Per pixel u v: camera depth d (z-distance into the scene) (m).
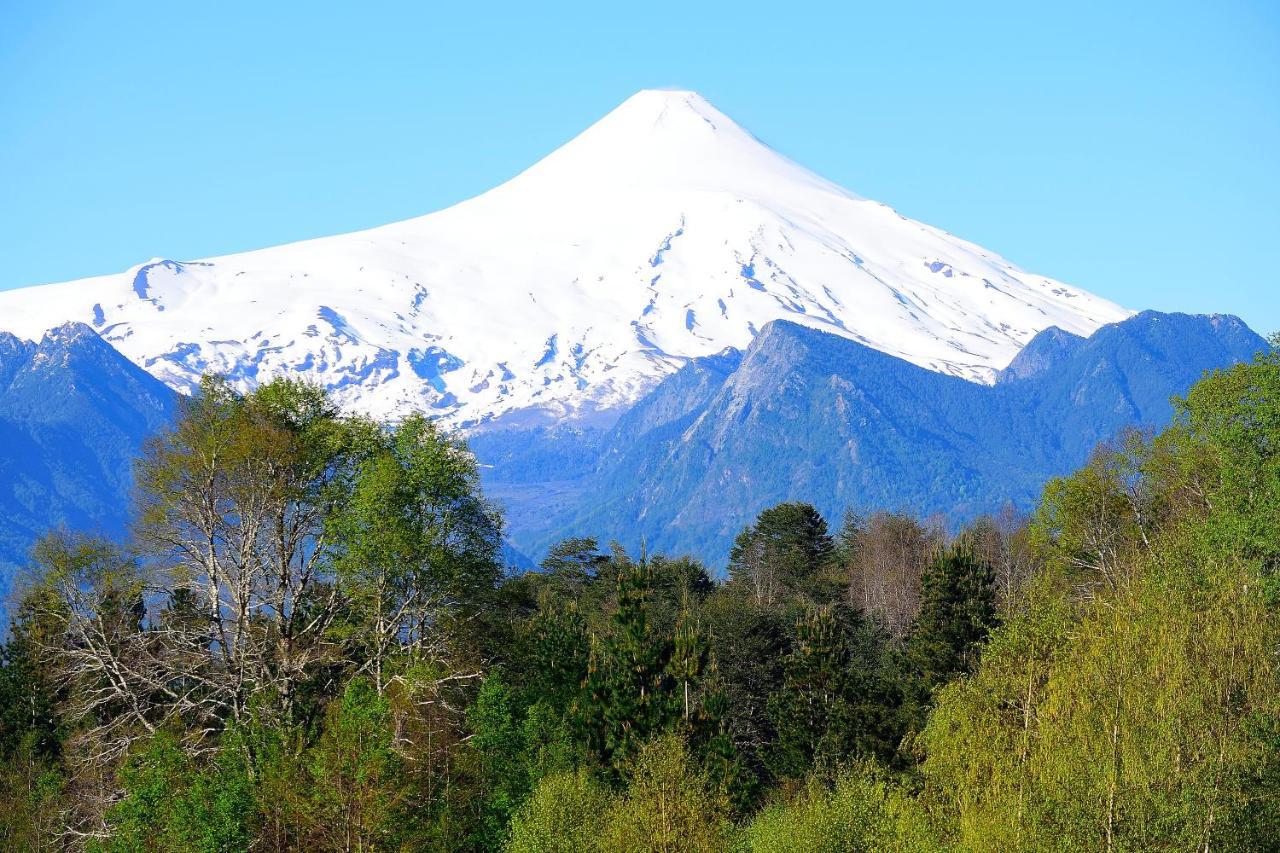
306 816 45.53
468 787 53.53
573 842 47.84
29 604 59.41
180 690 56.22
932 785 46.91
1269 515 53.31
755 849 46.81
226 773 47.50
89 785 52.84
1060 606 48.44
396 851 46.97
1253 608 44.00
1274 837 39.50
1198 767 39.12
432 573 55.34
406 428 57.81
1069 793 39.16
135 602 54.72
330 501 55.41
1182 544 53.38
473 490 58.22
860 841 44.56
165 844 45.91
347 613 57.59
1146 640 42.47
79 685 53.22
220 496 53.84
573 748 57.66
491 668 59.03
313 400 57.25
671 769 46.88
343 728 46.78
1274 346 60.34
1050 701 42.84
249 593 52.78
